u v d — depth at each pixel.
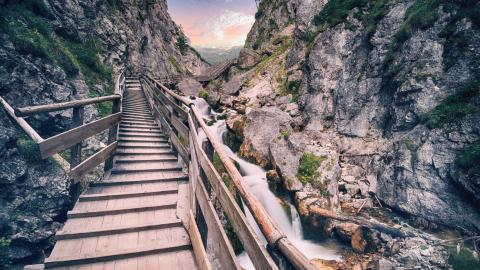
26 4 12.35
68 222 3.77
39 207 6.57
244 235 1.80
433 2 12.12
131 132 9.00
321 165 10.59
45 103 8.45
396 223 9.36
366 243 8.37
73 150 4.46
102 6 25.47
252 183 10.55
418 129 10.62
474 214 8.20
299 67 18.91
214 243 2.45
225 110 17.28
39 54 9.25
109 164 5.88
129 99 16.16
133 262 3.14
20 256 6.05
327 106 15.22
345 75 15.19
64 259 3.00
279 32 28.77
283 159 10.84
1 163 6.15
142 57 37.94
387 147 11.71
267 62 22.88
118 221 3.90
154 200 4.59
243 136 13.02
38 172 6.78
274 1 33.94
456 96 9.98
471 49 10.24
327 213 9.08
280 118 12.90
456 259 7.55
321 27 18.41
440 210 8.84
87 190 4.75
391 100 12.84
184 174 5.83
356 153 12.60
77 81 11.82
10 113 6.41
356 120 13.80
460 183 8.46
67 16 16.34
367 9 16.02
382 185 10.73
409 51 12.34
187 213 4.12
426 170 9.55
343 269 7.53
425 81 11.09
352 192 10.88
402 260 7.73
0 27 8.35
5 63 7.79
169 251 3.35
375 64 13.92
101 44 20.89
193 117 4.69
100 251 3.22
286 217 9.66
